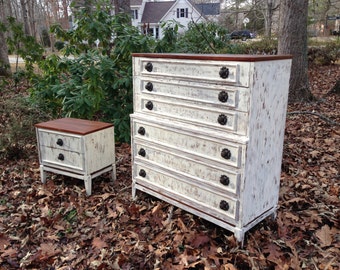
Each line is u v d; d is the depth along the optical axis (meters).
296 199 2.50
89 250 2.04
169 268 1.84
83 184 2.98
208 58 1.89
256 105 1.81
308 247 1.98
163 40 4.23
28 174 3.17
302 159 3.35
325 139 3.87
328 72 9.09
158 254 1.96
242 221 1.95
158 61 2.20
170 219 2.33
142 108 2.42
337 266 1.80
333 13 16.97
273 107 1.97
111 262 1.91
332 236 2.06
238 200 1.93
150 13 23.92
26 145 3.76
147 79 2.32
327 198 2.55
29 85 6.90
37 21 19.38
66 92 3.89
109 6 4.68
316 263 1.84
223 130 1.93
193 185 2.17
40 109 4.35
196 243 2.03
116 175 3.15
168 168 2.31
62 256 1.99
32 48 5.75
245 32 12.05
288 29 5.43
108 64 3.91
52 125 2.85
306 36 5.49
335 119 4.66
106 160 2.90
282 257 1.88
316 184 2.79
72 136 2.68
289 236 2.09
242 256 1.90
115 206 2.55
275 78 1.92
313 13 15.48
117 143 4.00
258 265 1.84
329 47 10.40
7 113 4.48
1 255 2.00
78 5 4.93
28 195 2.74
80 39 4.61
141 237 2.14
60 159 2.82
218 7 15.07
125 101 4.11
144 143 2.45
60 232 2.24
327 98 5.93
